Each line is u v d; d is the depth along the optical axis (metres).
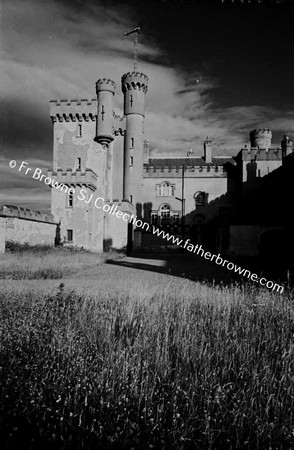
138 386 3.78
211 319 6.21
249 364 4.39
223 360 4.48
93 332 5.20
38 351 4.38
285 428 3.06
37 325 5.20
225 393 3.62
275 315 6.42
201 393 3.57
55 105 40.12
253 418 3.28
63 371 3.83
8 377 3.55
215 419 3.13
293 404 3.48
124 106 42.84
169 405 3.38
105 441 2.83
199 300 7.54
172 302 7.20
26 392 3.35
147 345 4.68
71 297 7.33
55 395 3.44
